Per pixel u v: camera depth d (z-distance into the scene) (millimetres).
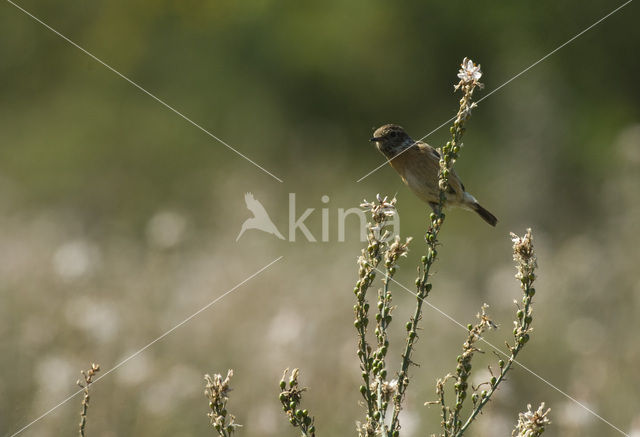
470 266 15758
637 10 22438
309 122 24062
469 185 21000
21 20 26250
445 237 18125
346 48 24797
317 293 11641
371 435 4801
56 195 19031
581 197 18984
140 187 19188
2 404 7871
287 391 4898
